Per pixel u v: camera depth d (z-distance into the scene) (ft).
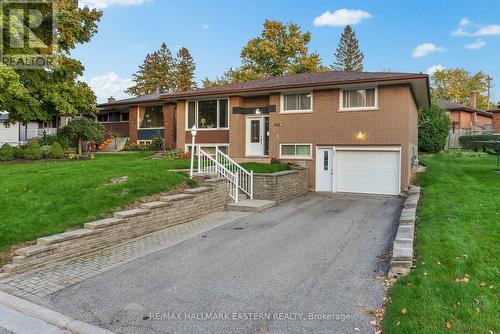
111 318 15.20
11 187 32.55
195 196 34.12
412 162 56.70
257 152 62.90
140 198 31.14
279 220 33.68
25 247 21.68
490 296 14.75
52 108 69.56
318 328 14.02
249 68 143.43
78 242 23.26
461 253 19.39
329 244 25.50
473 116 138.10
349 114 53.16
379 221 32.94
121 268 21.13
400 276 18.15
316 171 55.67
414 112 60.80
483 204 30.76
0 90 57.16
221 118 65.10
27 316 15.64
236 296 17.11
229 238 27.32
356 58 208.64
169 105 81.30
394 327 13.04
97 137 74.59
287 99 58.34
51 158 64.39
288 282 18.70
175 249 24.70
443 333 12.17
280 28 142.72
